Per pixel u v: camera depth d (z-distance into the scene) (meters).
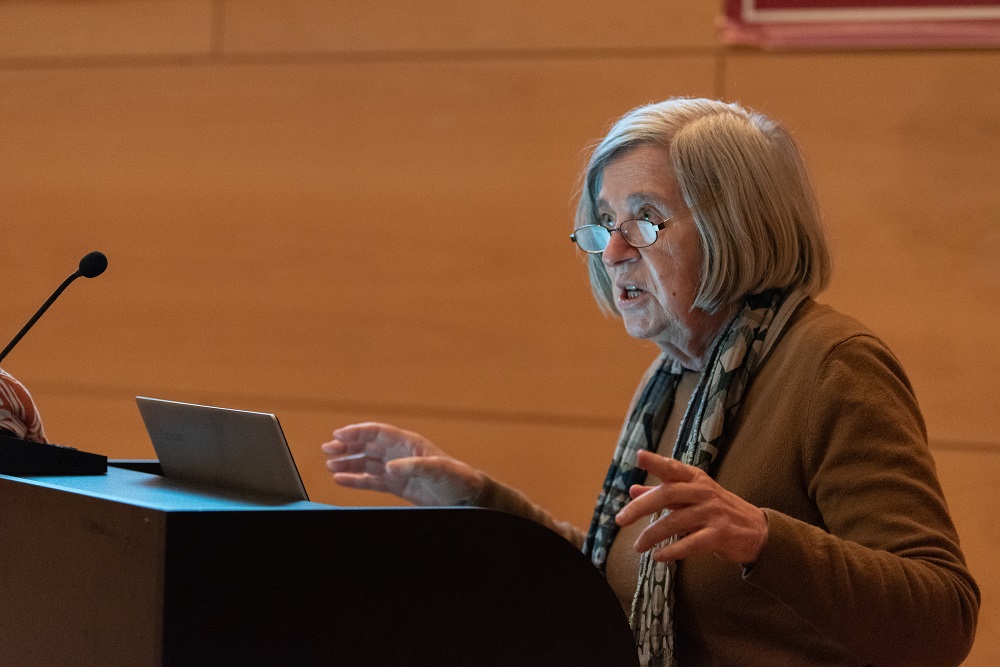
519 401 10.19
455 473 4.86
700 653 4.27
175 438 3.75
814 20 9.16
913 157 9.02
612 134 4.70
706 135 4.50
